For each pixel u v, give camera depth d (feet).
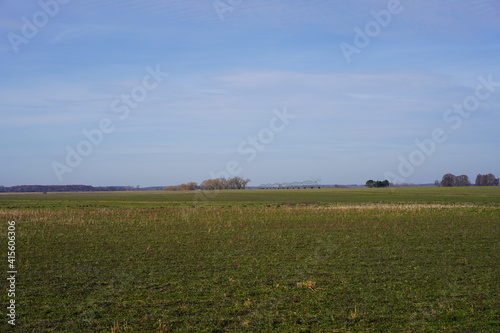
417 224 107.45
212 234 92.07
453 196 266.77
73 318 39.01
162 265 61.05
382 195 294.46
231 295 45.93
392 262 62.23
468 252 69.82
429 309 41.09
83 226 104.99
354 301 43.62
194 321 38.17
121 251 72.02
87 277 53.98
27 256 67.51
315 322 37.86
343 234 91.20
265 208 165.07
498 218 119.85
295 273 55.62
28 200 262.47
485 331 35.50
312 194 330.34
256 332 35.65
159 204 205.67
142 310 41.19
